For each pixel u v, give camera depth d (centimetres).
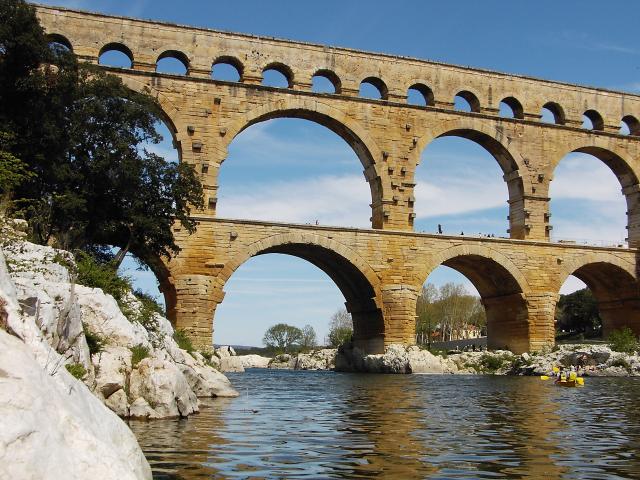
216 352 7850
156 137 5041
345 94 6806
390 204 6794
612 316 8181
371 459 1697
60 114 4634
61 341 2136
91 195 4762
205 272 6088
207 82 6388
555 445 1977
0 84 4441
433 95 7125
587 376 6650
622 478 1495
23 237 2852
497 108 7344
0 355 797
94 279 3372
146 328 3653
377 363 6894
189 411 2680
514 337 7388
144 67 6250
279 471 1518
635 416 2844
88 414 916
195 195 5328
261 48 6631
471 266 7512
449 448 1895
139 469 977
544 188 7369
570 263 7319
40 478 711
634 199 7881
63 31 6044
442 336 16600
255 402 3425
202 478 1426
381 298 6631
